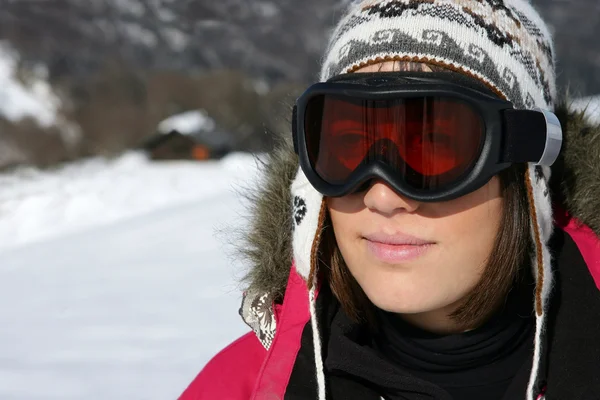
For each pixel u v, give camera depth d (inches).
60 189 550.9
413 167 35.7
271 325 44.4
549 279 37.2
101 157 1090.1
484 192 36.5
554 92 42.8
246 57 3469.5
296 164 46.3
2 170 674.2
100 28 4456.2
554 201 43.7
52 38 4045.3
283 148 47.7
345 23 41.3
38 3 4544.8
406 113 36.0
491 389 39.7
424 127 35.7
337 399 39.8
